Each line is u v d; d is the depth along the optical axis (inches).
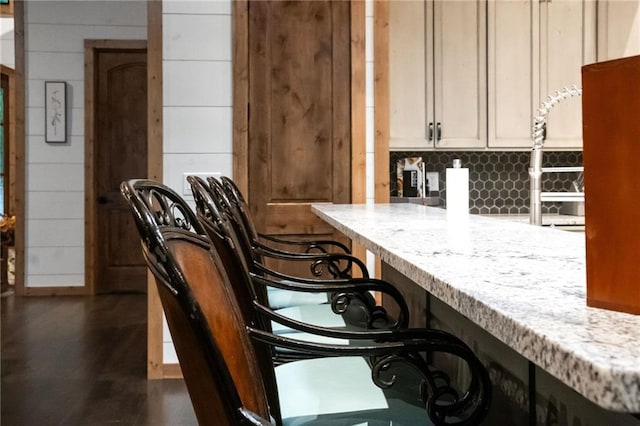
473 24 165.6
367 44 138.1
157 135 133.3
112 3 251.3
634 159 21.1
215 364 29.5
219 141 134.7
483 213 179.2
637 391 15.1
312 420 44.2
